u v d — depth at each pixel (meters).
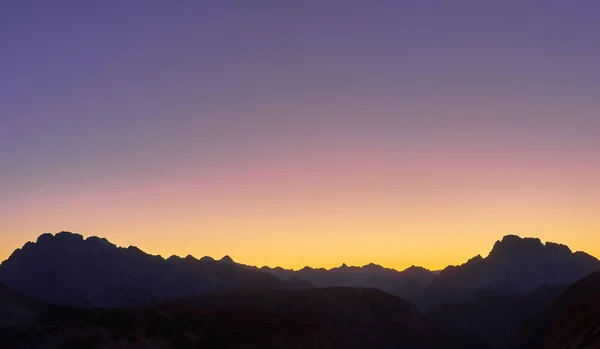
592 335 58.72
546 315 132.75
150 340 86.19
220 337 94.25
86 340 78.88
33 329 78.62
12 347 73.94
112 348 79.94
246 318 105.38
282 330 103.19
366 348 132.75
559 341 72.00
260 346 96.12
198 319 99.25
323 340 108.19
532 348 123.50
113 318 92.38
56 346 76.06
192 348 88.81
